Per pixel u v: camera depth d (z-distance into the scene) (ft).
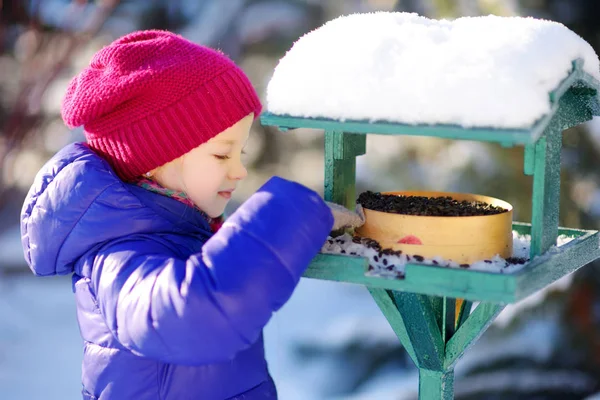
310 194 5.06
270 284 4.84
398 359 13.75
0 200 18.85
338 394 13.57
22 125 18.29
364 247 5.30
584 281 11.99
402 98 4.83
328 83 5.04
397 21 5.27
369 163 14.17
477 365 12.02
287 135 17.89
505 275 4.61
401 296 5.74
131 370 5.56
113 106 5.76
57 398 14.83
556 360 11.98
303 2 18.17
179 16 19.12
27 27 18.54
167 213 5.80
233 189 6.19
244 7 18.22
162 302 4.92
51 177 5.79
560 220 11.67
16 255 20.49
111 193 5.57
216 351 4.92
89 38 17.75
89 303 5.68
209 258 4.92
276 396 6.14
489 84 4.66
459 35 5.03
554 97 4.79
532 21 5.27
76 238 5.58
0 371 15.89
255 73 18.01
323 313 17.19
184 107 5.79
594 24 12.29
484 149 12.29
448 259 5.16
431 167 13.08
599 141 11.71
